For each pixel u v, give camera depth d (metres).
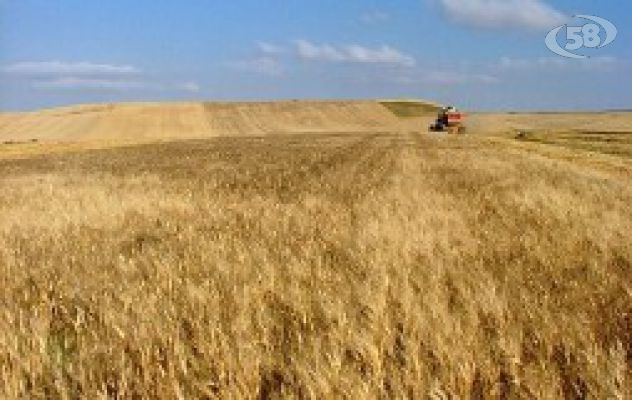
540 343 5.62
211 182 24.44
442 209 14.29
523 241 10.37
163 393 4.72
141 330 5.68
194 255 8.99
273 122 138.25
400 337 5.64
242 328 5.73
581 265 8.79
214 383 4.80
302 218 12.78
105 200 16.28
